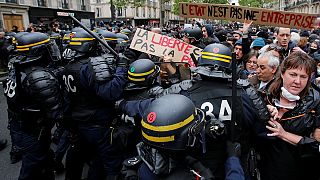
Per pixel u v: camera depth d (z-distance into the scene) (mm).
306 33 7434
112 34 3857
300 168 1823
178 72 3119
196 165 1323
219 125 1452
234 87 1535
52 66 2736
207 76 1679
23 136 2543
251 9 3641
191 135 1261
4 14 18734
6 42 9578
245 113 1687
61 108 2486
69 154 2762
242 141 1673
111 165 2516
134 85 2311
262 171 1926
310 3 38375
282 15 3566
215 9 3754
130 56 4027
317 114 1777
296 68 1751
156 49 3559
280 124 1835
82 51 2457
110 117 2535
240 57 3824
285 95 1806
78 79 2400
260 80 2801
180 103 1292
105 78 2303
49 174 2824
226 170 1428
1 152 4027
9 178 3348
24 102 2453
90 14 27516
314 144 1728
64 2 24250
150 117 1292
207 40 5051
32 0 20891
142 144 1485
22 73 2430
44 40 2510
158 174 1342
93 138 2508
